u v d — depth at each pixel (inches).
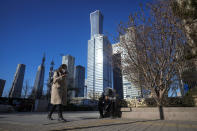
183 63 219.0
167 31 221.6
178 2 230.1
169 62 227.1
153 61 237.6
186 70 229.1
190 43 215.2
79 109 946.1
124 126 133.3
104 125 138.9
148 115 217.2
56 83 179.8
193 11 214.7
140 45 241.4
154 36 235.3
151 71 236.7
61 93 178.1
